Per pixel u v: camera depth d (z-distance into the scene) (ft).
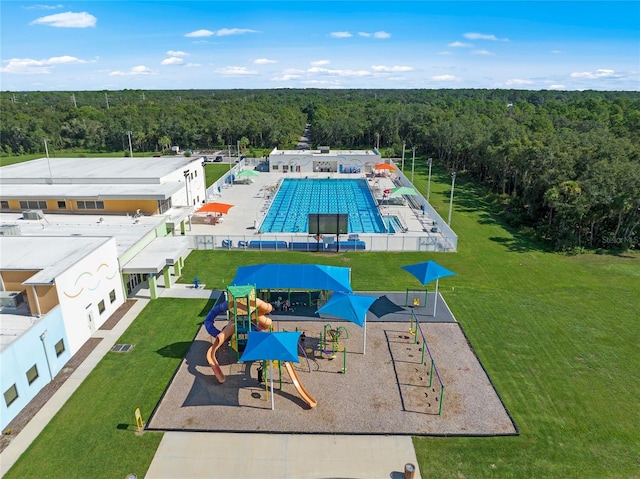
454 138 298.56
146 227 128.36
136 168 182.29
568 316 105.40
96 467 62.13
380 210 201.87
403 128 415.85
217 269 132.87
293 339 77.25
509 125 265.75
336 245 150.30
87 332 93.15
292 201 226.17
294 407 74.49
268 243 151.43
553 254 147.74
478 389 79.05
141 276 123.54
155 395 77.00
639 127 286.05
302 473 61.77
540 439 67.77
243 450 65.46
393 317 104.78
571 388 79.56
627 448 66.13
